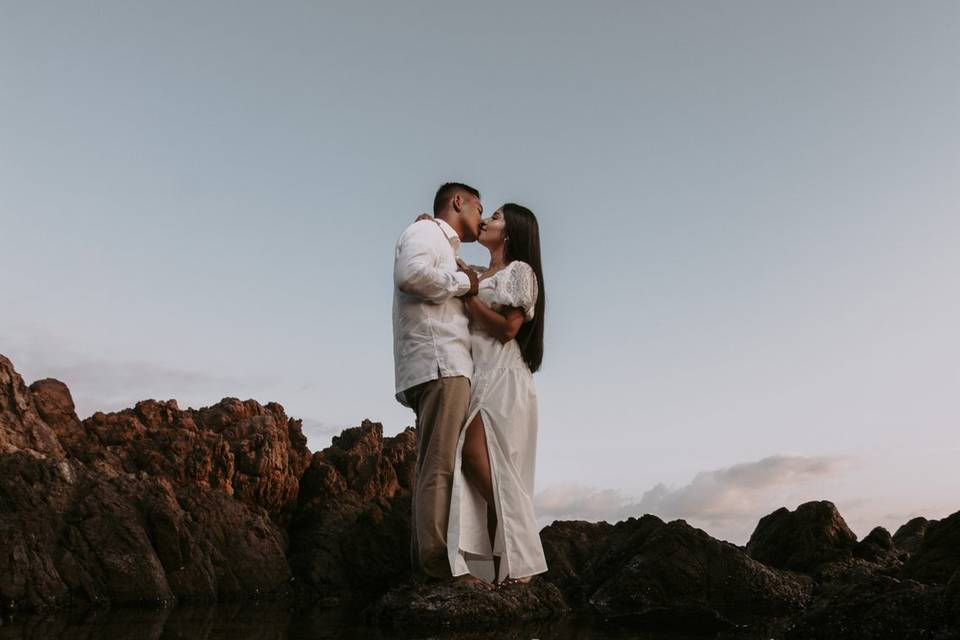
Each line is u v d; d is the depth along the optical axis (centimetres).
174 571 917
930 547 752
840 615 555
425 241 574
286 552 1177
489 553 580
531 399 595
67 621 631
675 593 842
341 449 1454
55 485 887
